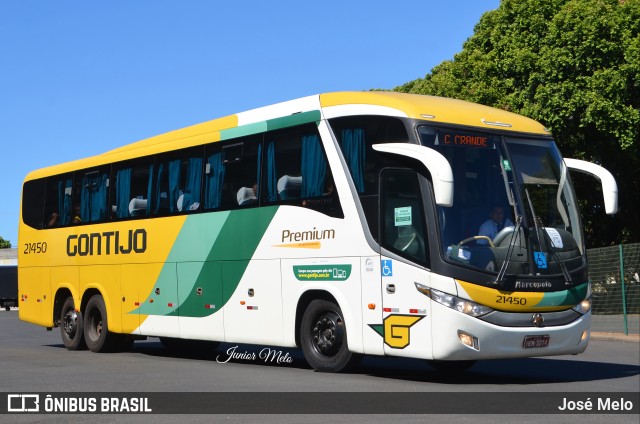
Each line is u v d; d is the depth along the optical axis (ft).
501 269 38.58
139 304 56.70
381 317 40.52
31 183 68.90
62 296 65.26
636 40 103.71
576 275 40.73
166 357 58.03
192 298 52.21
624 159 112.16
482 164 40.47
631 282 76.48
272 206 46.93
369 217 41.34
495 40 115.96
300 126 45.57
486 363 52.34
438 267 38.29
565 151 111.96
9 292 191.31
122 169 59.47
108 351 61.57
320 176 44.06
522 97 110.22
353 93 43.62
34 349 65.87
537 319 39.14
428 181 38.99
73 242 63.46
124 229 58.44
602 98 103.50
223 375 44.09
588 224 120.88
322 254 43.60
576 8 106.63
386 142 40.86
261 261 47.34
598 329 79.51
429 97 43.50
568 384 40.32
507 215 40.09
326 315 43.93
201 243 51.70
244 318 48.37
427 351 38.52
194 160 53.11
